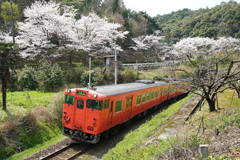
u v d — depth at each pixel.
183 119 12.08
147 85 15.36
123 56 47.25
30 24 22.72
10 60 11.77
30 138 9.54
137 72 27.78
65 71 21.33
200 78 10.53
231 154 5.27
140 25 53.28
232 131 7.06
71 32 24.00
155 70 30.72
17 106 12.40
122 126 12.52
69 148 9.14
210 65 10.73
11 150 8.42
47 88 18.02
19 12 29.98
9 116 10.02
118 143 9.46
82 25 24.28
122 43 48.94
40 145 9.38
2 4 28.97
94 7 50.69
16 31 27.97
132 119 14.13
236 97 17.89
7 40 22.16
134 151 7.25
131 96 11.95
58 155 8.37
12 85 17.67
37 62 28.00
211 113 11.34
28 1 35.66
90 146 9.59
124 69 27.06
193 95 23.17
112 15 48.31
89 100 9.05
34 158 8.00
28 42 23.31
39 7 22.39
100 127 9.03
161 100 17.91
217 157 5.11
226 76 9.35
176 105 17.72
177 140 6.83
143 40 44.03
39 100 14.11
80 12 44.94
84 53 34.41
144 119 14.83
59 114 12.07
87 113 9.08
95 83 20.22
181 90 23.28
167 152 6.21
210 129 8.29
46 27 22.20
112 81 23.36
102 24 26.05
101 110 8.89
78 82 21.23
